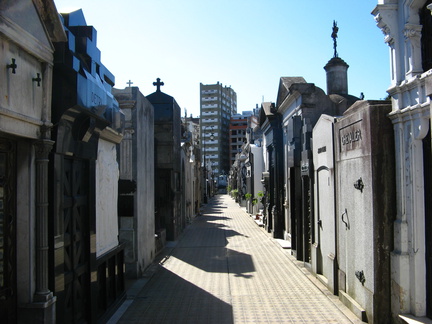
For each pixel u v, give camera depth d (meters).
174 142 15.14
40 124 4.03
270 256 11.58
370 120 5.73
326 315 6.29
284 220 14.77
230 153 108.19
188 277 9.12
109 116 6.15
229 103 112.62
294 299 7.24
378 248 5.63
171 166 14.76
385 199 5.67
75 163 5.05
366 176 5.90
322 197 8.47
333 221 7.57
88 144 5.30
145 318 6.27
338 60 13.02
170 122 14.72
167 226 14.92
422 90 5.08
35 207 4.10
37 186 4.10
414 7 5.30
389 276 5.62
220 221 22.70
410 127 5.35
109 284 6.60
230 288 8.09
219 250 12.78
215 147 103.69
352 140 6.55
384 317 5.60
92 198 5.49
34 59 3.97
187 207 20.98
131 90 8.98
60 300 4.38
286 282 8.53
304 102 11.35
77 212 5.09
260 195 21.08
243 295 7.57
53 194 4.25
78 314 5.03
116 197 7.05
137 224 8.97
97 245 5.94
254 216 23.44
